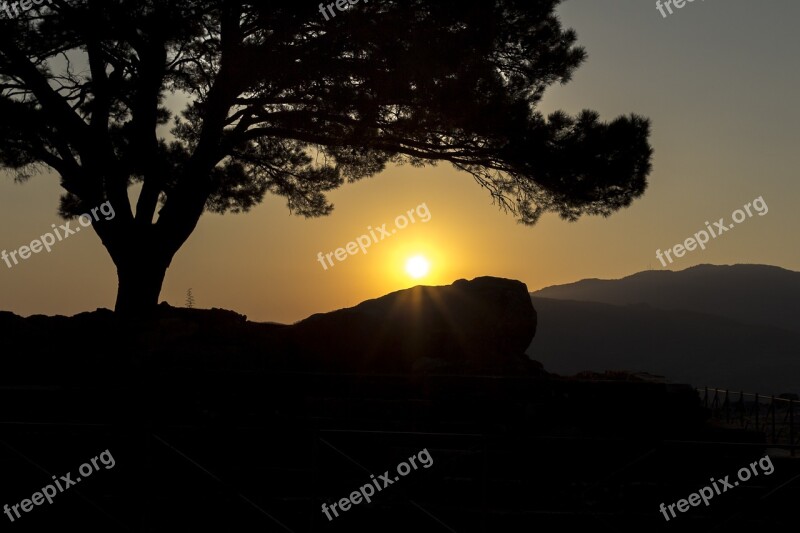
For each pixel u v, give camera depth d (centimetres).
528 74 1819
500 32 1722
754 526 991
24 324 1484
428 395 1287
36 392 1217
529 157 1705
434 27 1655
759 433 1286
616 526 978
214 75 1767
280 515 991
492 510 975
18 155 2045
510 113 1686
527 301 1595
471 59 1662
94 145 1791
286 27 1622
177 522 995
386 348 1483
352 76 1677
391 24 1622
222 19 1691
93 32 1620
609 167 1706
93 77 1834
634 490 1009
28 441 1021
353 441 969
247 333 1566
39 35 1648
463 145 1792
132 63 1831
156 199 1836
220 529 997
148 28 1605
